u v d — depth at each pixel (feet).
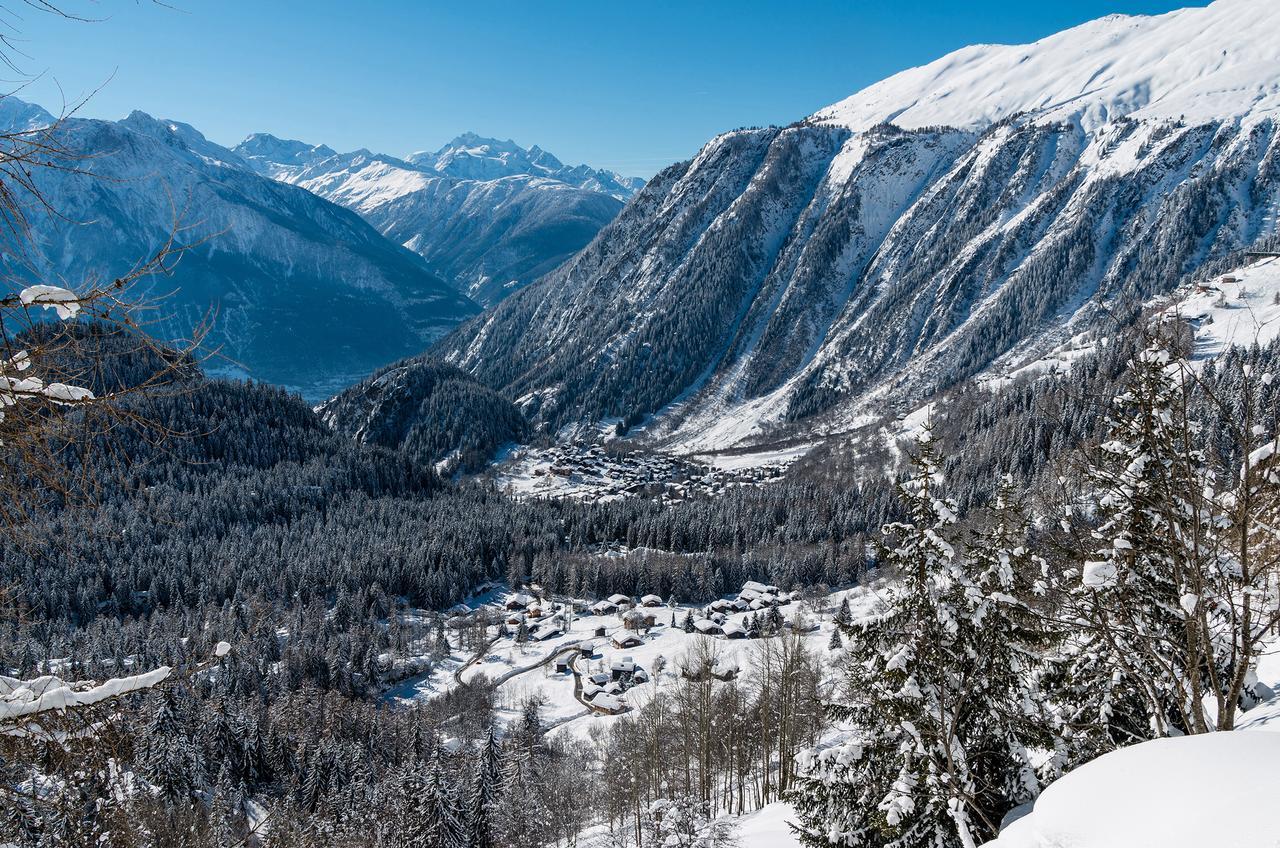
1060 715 54.54
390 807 162.30
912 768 51.16
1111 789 26.02
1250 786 22.22
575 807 173.58
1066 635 51.26
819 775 58.49
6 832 17.29
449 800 145.38
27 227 14.51
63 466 15.20
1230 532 36.32
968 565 51.75
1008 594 49.06
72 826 17.94
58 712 18.11
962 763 48.21
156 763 121.08
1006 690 51.42
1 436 14.76
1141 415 43.04
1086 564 42.78
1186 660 45.93
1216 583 37.99
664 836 122.93
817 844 58.80
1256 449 33.37
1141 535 48.03
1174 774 24.93
